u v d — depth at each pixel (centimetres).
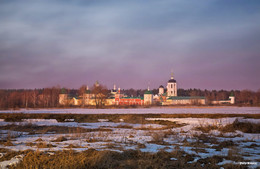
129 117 4747
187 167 1341
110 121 4528
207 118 4547
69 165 1270
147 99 15375
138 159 1460
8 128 3241
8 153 1487
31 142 1948
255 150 1809
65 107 11138
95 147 1745
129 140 2147
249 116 4666
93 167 1295
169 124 3894
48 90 12900
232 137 2512
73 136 2417
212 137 2453
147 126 3672
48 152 1532
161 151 1645
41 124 3819
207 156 1575
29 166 1250
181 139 2273
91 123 4178
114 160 1410
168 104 14738
